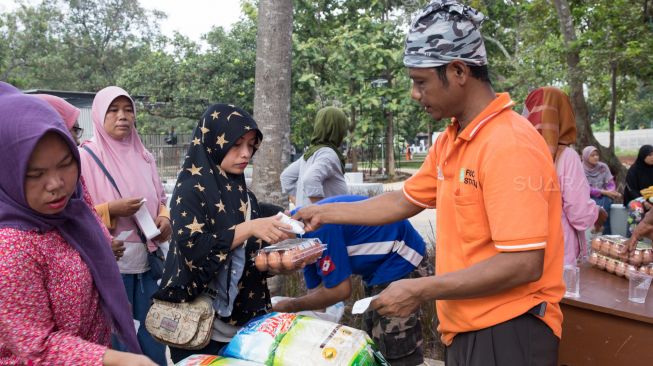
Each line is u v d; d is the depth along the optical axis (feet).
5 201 4.74
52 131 4.61
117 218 10.26
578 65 31.68
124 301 5.79
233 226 7.27
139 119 66.54
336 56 49.85
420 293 5.65
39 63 95.66
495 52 52.21
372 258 9.18
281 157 13.71
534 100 10.53
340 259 8.73
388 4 52.37
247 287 7.77
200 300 7.27
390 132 60.85
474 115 5.96
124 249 9.71
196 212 7.15
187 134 58.90
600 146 33.68
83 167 10.46
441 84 5.87
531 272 5.37
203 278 7.07
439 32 5.73
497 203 5.42
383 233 9.12
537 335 5.82
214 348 7.65
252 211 8.02
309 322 6.99
